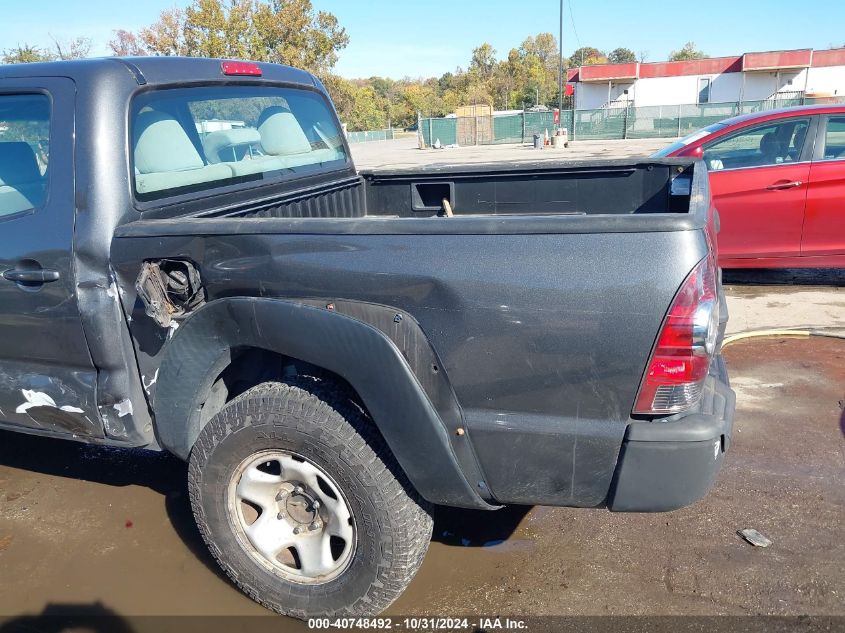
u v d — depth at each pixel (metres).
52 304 2.69
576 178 3.95
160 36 40.12
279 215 3.43
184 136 3.04
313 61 44.03
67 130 2.64
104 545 3.18
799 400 4.43
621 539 3.12
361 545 2.44
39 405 2.89
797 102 34.34
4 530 3.31
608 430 2.14
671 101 47.91
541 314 2.10
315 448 2.40
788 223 6.44
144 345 2.66
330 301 2.31
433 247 2.19
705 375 2.12
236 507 2.63
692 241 2.02
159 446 2.84
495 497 2.33
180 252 2.49
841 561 2.91
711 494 3.44
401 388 2.23
